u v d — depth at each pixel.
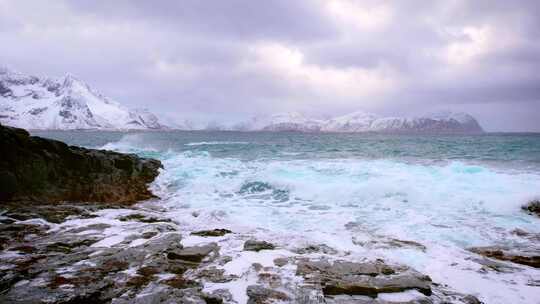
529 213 10.37
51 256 6.10
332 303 4.61
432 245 7.66
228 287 4.98
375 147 39.31
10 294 4.55
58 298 4.46
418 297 4.88
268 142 54.22
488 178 14.60
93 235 7.53
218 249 6.65
